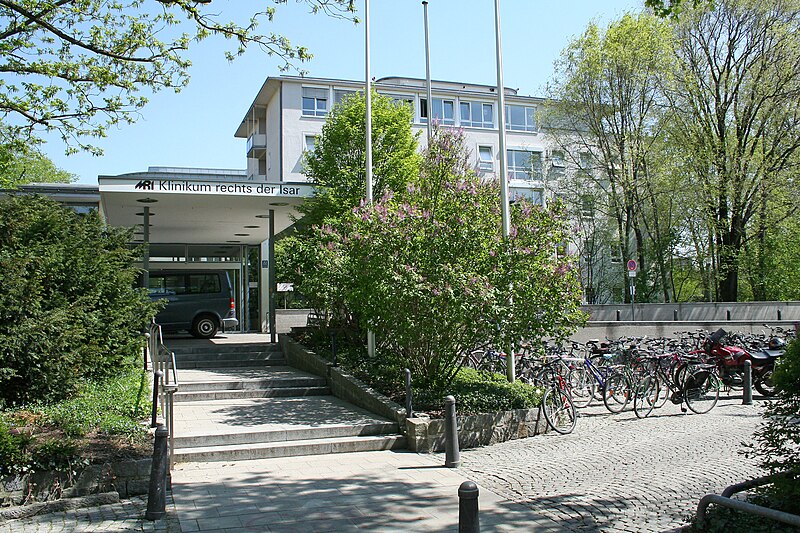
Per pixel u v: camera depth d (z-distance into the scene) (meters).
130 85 11.35
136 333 13.70
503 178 12.65
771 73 28.88
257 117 47.91
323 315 16.58
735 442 9.83
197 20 10.35
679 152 30.28
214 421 10.48
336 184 18.09
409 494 7.32
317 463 8.82
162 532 6.03
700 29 30.06
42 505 6.59
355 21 10.41
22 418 8.70
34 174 33.16
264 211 19.78
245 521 6.35
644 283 33.19
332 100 43.56
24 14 9.62
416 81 50.50
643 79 30.38
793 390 5.20
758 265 32.34
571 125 33.16
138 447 7.79
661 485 7.48
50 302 11.33
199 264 27.66
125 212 19.62
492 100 47.47
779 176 29.12
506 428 10.30
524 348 11.27
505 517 6.45
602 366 12.82
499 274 10.91
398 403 10.88
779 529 4.67
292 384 13.59
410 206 11.67
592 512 6.54
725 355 14.82
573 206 32.09
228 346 17.47
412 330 11.09
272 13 10.56
